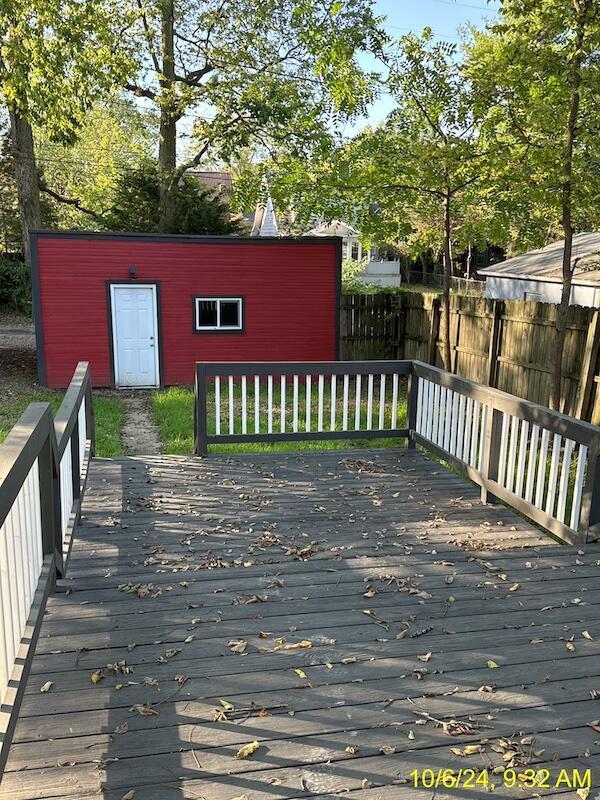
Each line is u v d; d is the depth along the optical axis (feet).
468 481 18.31
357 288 65.36
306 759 7.34
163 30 55.83
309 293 42.19
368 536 14.07
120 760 7.26
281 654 9.42
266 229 110.42
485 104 24.34
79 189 89.71
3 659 7.06
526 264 48.93
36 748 7.41
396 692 8.56
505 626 10.32
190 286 40.45
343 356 44.29
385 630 10.14
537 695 8.55
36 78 43.50
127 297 39.65
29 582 8.84
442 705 8.30
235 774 7.11
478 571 12.37
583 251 46.19
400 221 32.22
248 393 38.14
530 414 14.56
